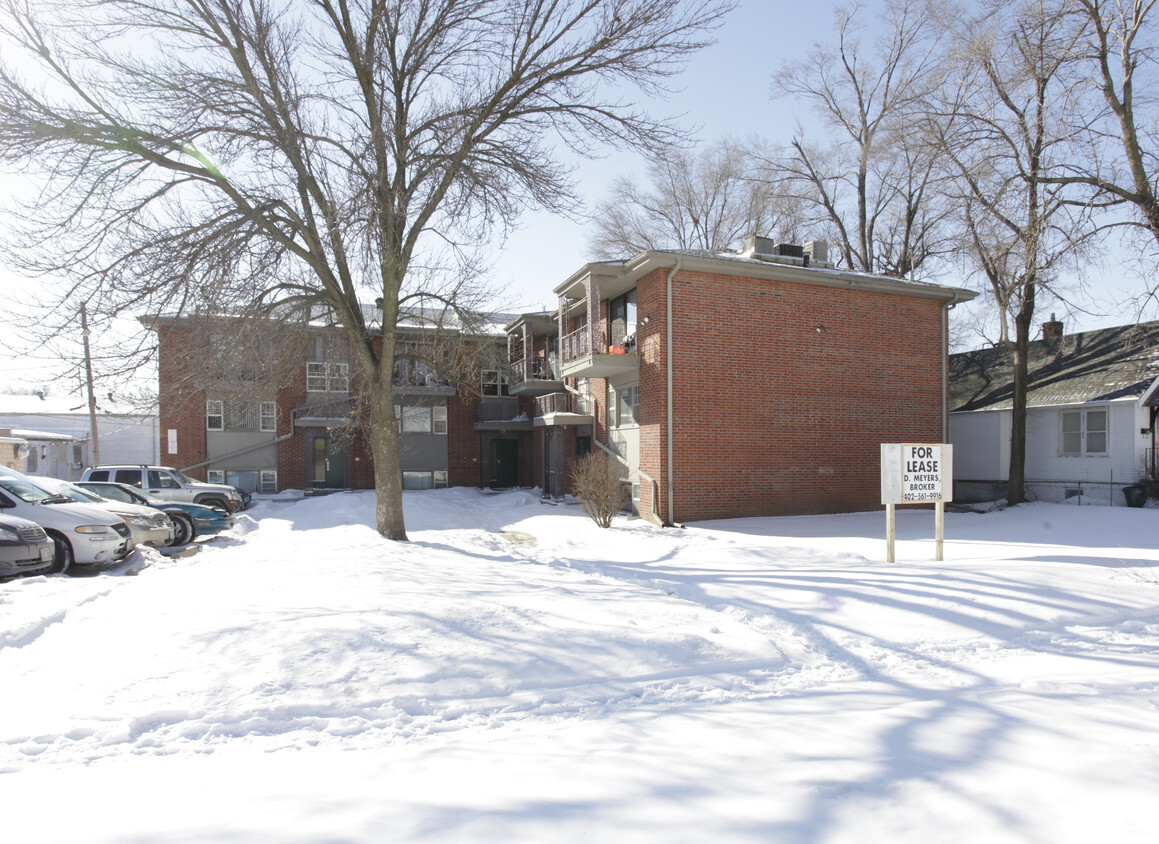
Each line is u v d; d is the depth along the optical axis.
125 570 10.11
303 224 12.32
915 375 18.61
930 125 18.16
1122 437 18.39
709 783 2.99
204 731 4.04
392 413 13.41
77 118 10.39
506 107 12.19
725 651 5.65
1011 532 13.85
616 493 16.05
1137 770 3.02
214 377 12.32
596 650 5.48
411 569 9.02
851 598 7.34
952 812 2.63
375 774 3.25
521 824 2.59
